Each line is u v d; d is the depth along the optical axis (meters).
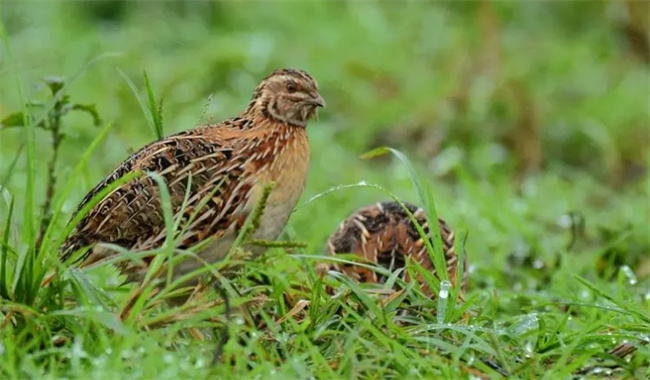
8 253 8.75
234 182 8.94
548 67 20.56
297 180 9.33
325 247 11.91
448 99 19.00
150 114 9.73
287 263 9.81
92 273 9.87
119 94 18.30
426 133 18.44
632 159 18.66
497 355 8.27
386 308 8.72
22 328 8.27
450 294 9.06
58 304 8.63
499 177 16.75
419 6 22.45
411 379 7.80
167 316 8.20
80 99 18.09
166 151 8.97
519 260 12.70
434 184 16.02
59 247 8.91
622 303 9.38
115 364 7.55
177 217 8.61
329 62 20.14
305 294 8.97
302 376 7.65
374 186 9.12
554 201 15.48
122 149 16.41
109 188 8.29
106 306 8.44
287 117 9.35
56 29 20.94
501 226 13.70
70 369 7.91
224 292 8.64
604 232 13.42
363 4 22.69
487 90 18.83
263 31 22.02
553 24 22.45
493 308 9.47
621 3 21.92
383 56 20.53
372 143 18.44
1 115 17.23
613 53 21.48
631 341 8.68
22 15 21.73
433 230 9.16
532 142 18.27
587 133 18.53
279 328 8.60
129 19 22.05
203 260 8.76
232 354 8.20
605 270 12.51
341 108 19.17
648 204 15.02
